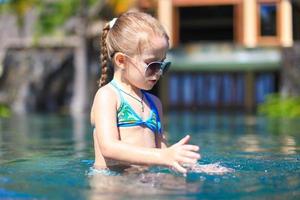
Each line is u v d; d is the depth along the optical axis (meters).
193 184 3.10
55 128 10.87
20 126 11.74
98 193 2.88
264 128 10.30
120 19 3.97
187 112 21.03
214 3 24.89
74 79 24.86
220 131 9.55
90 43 24.41
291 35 24.31
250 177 3.37
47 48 25.23
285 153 5.10
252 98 23.98
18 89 24.72
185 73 24.72
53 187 3.09
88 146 6.22
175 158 3.35
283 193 2.89
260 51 23.61
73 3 24.05
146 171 3.53
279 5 24.36
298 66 22.73
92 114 3.95
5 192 2.96
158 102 4.19
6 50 25.44
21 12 24.58
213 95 24.48
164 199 2.72
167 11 25.00
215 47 24.09
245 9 24.58
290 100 19.22
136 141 3.88
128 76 3.92
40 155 5.05
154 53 3.85
